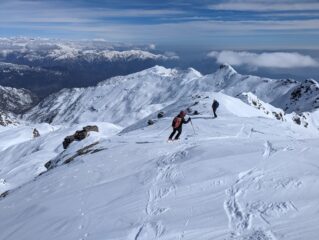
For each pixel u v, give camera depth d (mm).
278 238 12062
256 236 12445
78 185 23859
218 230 13547
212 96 74625
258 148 23031
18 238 17594
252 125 43219
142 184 20594
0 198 30391
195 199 16938
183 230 14102
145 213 16469
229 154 22625
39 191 24812
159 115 78812
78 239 15422
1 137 167375
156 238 13945
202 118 48406
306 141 24656
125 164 25906
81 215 17844
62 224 17375
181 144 29422
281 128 43969
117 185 21375
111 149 31016
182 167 21672
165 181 20234
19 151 109938
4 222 20766
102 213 17469
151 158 26188
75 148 42375
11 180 63000
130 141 33562
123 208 17547
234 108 69875
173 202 17141
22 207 22375
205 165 21031
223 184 18125
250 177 18297
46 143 107062
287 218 13508
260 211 14469
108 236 14914
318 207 14016
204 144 26234
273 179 17578
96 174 25062
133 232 14812
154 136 36531
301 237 11844
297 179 17062
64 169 29344
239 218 14195
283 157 20578
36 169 67500
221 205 15766
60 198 21562
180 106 77125
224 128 40625
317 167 18484
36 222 18781
